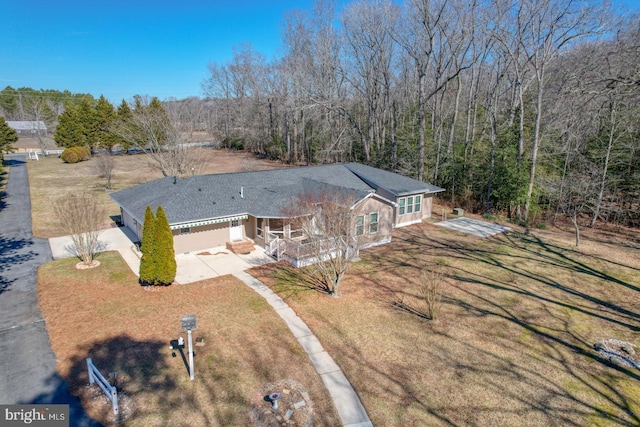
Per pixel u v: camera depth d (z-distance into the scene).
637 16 22.67
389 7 34.56
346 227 15.59
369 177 26.56
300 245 17.56
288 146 57.00
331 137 44.62
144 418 8.60
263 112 64.31
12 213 26.42
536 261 19.23
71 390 9.43
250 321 12.95
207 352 11.14
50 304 13.80
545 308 14.29
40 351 10.98
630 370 10.67
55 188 35.62
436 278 15.48
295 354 11.20
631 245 21.94
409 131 35.69
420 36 32.22
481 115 37.84
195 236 19.53
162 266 14.88
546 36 24.39
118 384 9.63
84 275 16.38
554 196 26.86
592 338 12.32
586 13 22.72
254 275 16.86
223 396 9.38
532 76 27.66
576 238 21.95
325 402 9.31
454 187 33.00
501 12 26.66
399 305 14.35
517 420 8.80
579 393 9.75
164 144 36.28
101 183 38.44
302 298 14.74
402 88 42.56
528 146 27.80
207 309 13.69
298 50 48.97
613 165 25.70
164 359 10.75
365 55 38.22
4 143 52.72
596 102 22.72
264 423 8.58
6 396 9.18
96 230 18.30
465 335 12.36
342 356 11.16
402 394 9.63
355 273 17.42
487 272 17.70
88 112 60.31
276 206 19.45
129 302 14.08
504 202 28.94
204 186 21.47
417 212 26.66
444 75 40.19
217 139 75.62
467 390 9.79
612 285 16.42
